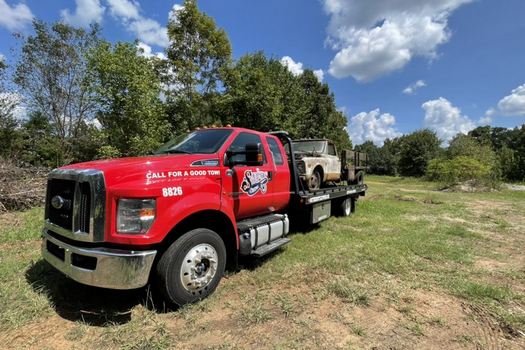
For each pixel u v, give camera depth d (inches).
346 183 405.7
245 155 165.8
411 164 1883.6
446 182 977.5
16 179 333.1
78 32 708.7
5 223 253.9
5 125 600.4
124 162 127.8
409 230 284.4
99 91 491.8
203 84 676.1
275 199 205.6
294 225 267.3
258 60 895.7
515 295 150.7
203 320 122.6
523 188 886.4
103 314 122.5
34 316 119.8
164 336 110.5
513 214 398.3
